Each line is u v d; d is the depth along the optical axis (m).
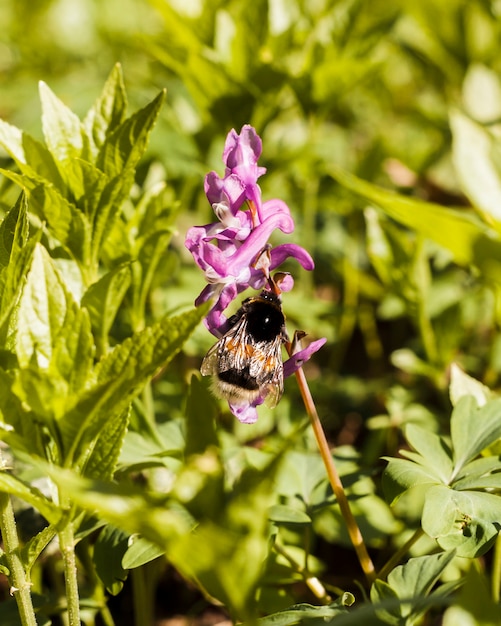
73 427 0.34
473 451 0.38
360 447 0.50
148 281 0.41
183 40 0.48
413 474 0.37
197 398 0.37
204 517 0.35
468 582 0.33
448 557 0.36
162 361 0.34
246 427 0.46
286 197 0.56
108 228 0.39
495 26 0.61
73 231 0.38
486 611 0.33
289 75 0.47
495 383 0.49
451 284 0.51
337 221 0.60
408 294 0.46
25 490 0.34
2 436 0.34
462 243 0.41
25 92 0.66
